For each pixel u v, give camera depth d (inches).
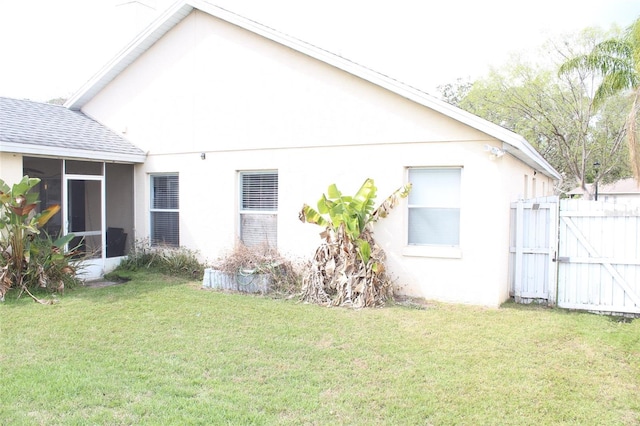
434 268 366.6
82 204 470.3
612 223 340.5
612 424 172.9
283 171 429.4
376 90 383.2
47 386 195.6
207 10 451.5
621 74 749.3
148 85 507.8
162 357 233.6
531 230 365.7
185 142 484.7
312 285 364.2
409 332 280.4
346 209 355.3
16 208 357.4
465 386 203.2
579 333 283.3
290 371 217.5
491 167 346.3
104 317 306.0
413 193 379.9
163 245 507.2
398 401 188.1
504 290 363.3
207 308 333.4
